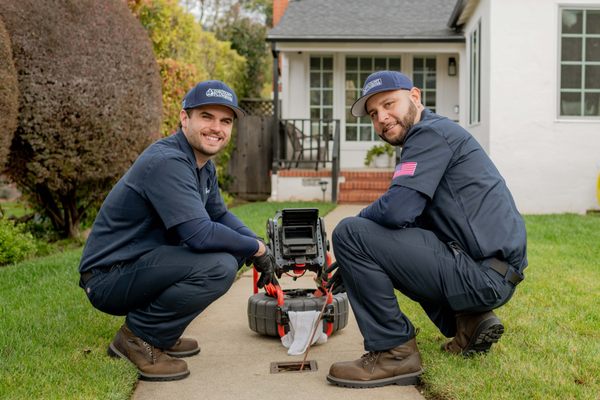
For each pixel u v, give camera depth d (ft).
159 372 9.88
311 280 17.51
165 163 9.82
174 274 9.78
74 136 22.77
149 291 9.91
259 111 50.31
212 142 10.27
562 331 11.54
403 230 9.65
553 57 33.76
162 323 9.96
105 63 23.31
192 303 9.88
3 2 21.25
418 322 12.53
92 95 22.85
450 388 8.74
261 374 10.17
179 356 11.03
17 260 21.15
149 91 25.61
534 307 13.21
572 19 33.91
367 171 43.39
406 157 9.70
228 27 72.74
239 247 10.08
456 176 9.71
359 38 42.83
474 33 40.04
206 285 9.85
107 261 10.13
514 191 34.14
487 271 9.50
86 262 10.36
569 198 34.04
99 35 23.29
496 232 9.57
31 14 21.66
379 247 9.49
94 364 9.87
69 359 10.09
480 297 9.45
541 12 33.65
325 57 47.88
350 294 9.80
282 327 11.59
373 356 9.62
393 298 9.61
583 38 33.94
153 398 9.18
